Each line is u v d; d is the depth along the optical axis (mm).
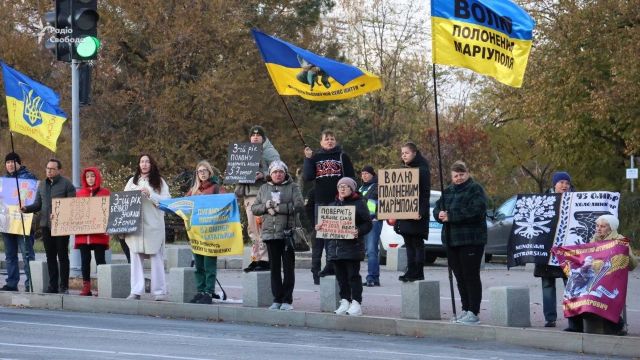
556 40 50500
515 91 54000
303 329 18875
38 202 22797
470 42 18750
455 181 18000
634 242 49656
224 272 30734
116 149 61562
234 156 24062
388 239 33375
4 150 51281
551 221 17859
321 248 25578
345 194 18797
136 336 17078
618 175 56125
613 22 49031
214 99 59938
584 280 16656
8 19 61531
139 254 21594
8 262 23609
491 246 35781
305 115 67062
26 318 19672
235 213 20719
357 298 18953
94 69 60125
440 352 15836
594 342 16141
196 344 16172
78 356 14523
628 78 45688
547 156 56875
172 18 61469
